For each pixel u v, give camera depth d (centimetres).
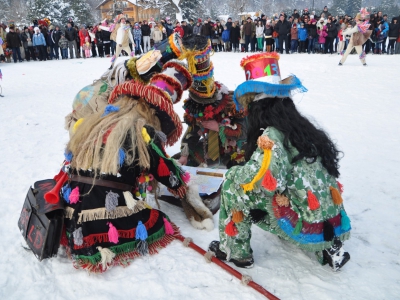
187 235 300
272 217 229
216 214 335
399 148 468
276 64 233
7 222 322
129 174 266
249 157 241
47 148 524
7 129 630
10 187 392
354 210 328
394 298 227
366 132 535
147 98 269
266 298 230
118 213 259
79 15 3875
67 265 266
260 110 227
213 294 235
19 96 954
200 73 355
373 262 260
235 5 4275
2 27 2006
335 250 239
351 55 1606
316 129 229
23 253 279
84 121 277
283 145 218
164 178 282
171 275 253
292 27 1789
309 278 246
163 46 338
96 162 253
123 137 256
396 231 295
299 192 219
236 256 254
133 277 251
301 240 228
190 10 3962
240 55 1755
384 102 715
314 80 992
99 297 234
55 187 261
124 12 3812
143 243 270
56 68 1585
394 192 356
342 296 229
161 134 273
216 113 379
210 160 412
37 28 1948
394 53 1686
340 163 427
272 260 266
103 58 2011
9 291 241
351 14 5666
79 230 254
